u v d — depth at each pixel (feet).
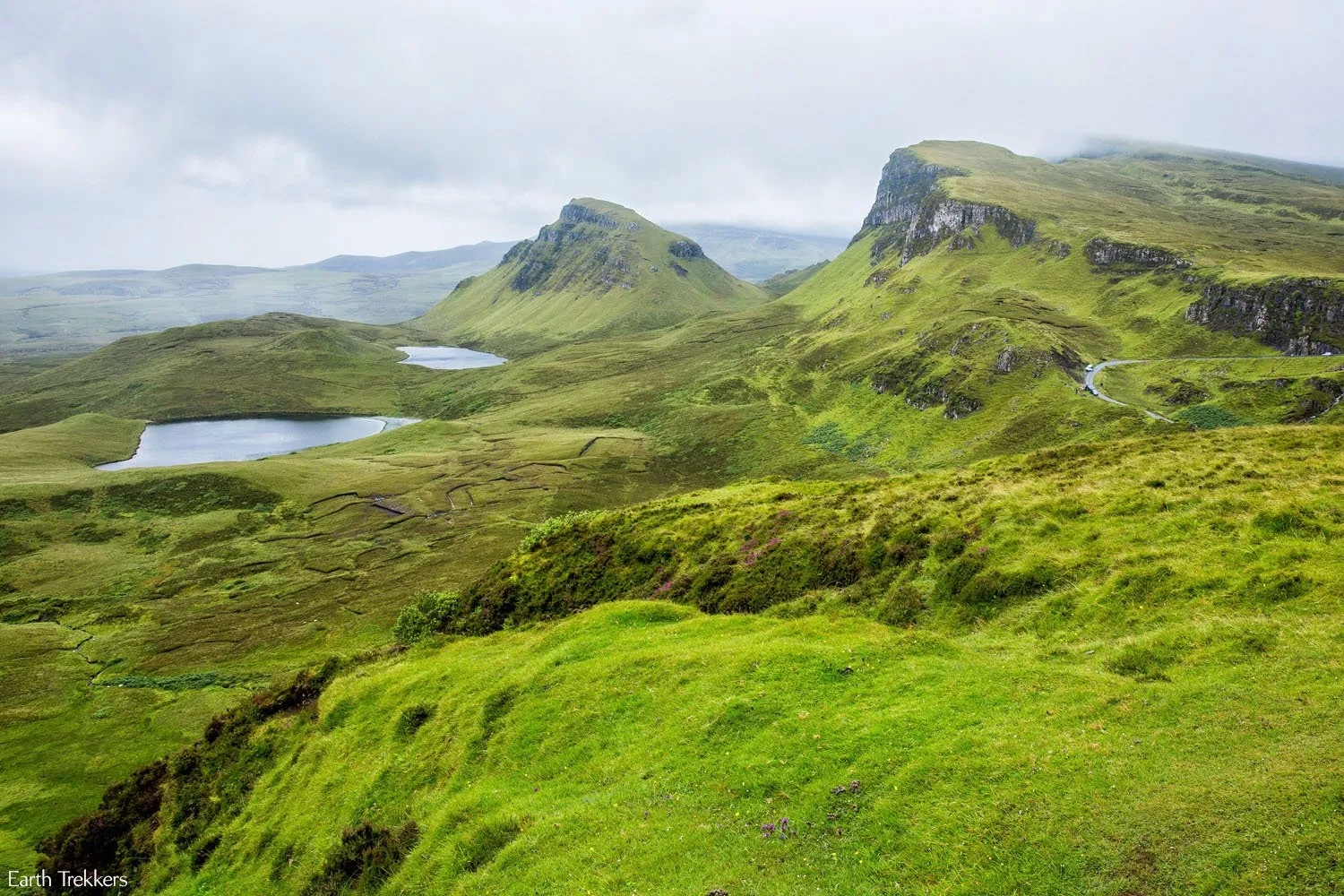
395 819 108.37
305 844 115.65
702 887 64.75
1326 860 45.27
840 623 123.13
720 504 222.28
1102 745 66.13
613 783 90.43
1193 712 67.72
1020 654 97.96
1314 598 83.41
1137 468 143.84
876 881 59.00
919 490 176.24
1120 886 49.78
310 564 558.56
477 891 78.54
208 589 511.81
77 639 426.10
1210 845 50.21
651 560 198.39
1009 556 125.90
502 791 99.35
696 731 93.56
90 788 254.06
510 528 632.38
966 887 54.65
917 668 96.02
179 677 361.71
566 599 199.82
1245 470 125.80
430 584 491.31
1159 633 88.12
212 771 158.40
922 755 73.26
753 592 159.33
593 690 116.47
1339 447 127.95
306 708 167.63
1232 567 97.55
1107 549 115.55
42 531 629.51
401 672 166.30
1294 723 61.05
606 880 70.59
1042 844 56.13
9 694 346.54
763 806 74.18
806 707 91.86
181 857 136.67
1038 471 163.22
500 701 125.08
